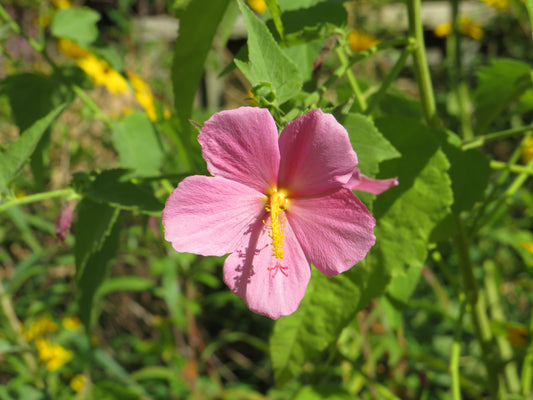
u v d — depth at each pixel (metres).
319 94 0.19
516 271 0.63
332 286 0.23
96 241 0.24
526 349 0.31
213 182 0.17
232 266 0.18
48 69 0.65
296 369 0.24
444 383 0.53
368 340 0.43
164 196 0.28
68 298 0.71
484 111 0.34
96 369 0.63
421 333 0.65
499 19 0.86
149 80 0.76
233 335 0.54
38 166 0.30
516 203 0.58
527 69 0.30
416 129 0.23
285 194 0.18
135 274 0.75
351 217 0.17
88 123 0.68
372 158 0.19
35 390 0.48
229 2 0.22
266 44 0.18
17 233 0.67
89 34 0.31
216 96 0.96
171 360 0.59
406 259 0.23
